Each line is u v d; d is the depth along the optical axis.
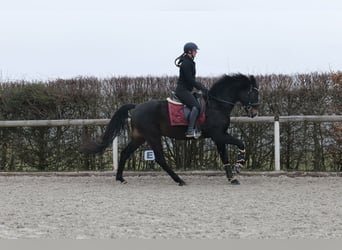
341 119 10.46
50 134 11.70
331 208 7.36
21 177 11.09
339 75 10.83
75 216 6.96
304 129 11.02
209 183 10.03
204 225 6.33
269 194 8.64
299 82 11.05
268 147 11.23
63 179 10.77
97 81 11.58
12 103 11.59
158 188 9.47
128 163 11.61
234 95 9.70
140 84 11.48
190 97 9.45
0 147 11.85
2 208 7.61
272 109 11.16
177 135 9.75
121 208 7.50
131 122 10.00
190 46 9.41
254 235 5.80
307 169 11.25
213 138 9.61
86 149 10.06
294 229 6.09
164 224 6.41
